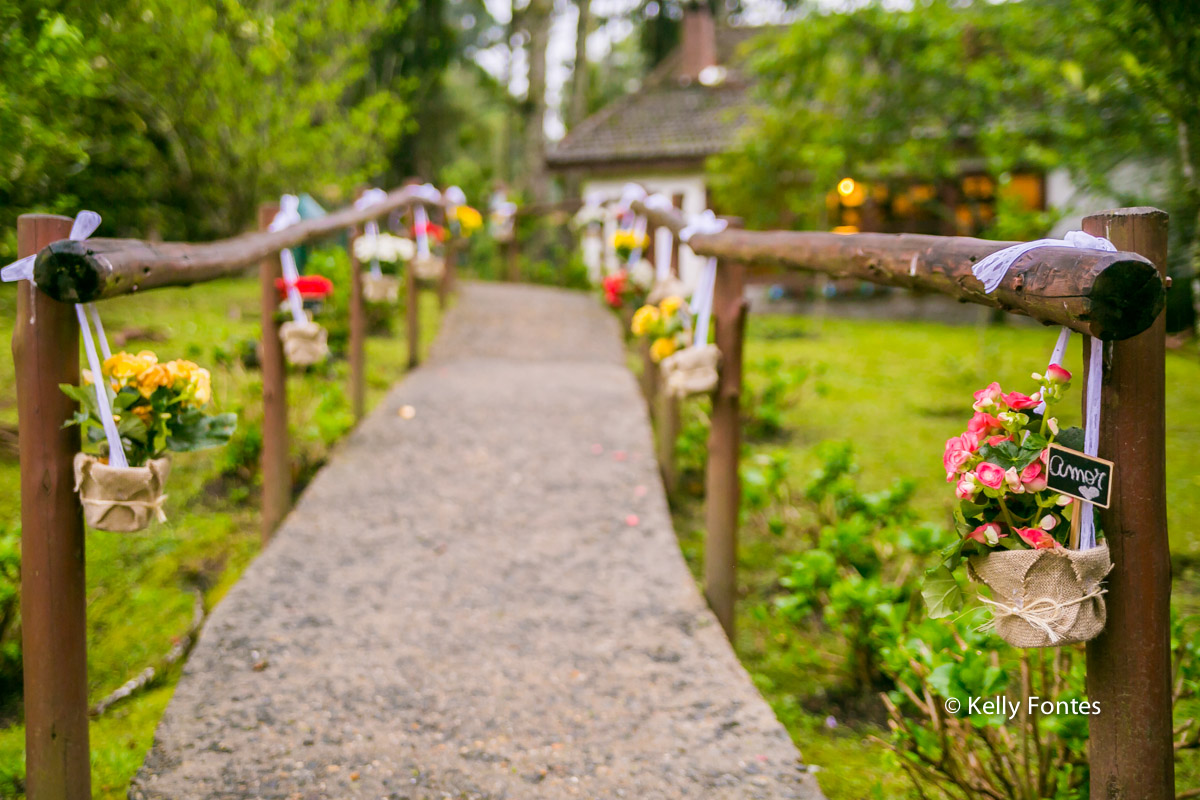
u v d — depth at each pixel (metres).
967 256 1.57
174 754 2.30
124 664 2.98
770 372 6.01
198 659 2.78
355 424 5.34
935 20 8.36
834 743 2.68
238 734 2.40
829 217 13.48
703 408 5.13
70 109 4.36
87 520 1.80
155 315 6.43
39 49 3.31
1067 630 1.30
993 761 2.20
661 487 4.41
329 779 2.22
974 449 1.39
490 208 14.94
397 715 2.52
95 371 1.76
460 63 23.17
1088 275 1.19
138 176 6.36
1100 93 4.80
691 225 3.74
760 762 2.32
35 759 1.84
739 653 3.31
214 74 6.05
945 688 1.97
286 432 3.95
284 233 3.78
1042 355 8.71
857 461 5.33
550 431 5.21
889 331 11.05
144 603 3.34
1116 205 5.45
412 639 2.96
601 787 2.21
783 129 10.62
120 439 1.81
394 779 2.23
